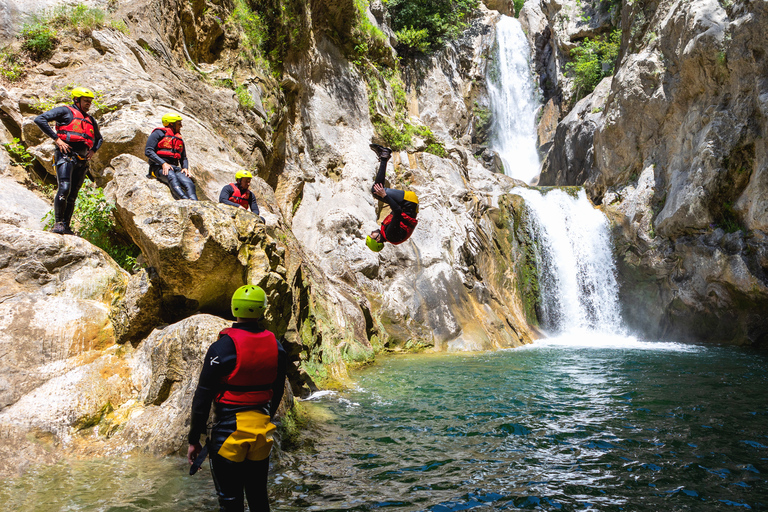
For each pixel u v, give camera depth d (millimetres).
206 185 8727
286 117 14578
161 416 5301
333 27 17500
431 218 15867
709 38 14391
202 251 5918
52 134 6516
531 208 17859
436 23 23688
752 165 13812
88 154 6867
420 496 4578
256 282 6309
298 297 8820
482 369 10688
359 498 4508
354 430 6547
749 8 13617
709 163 14461
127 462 4898
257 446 3199
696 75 15203
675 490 4750
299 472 5117
